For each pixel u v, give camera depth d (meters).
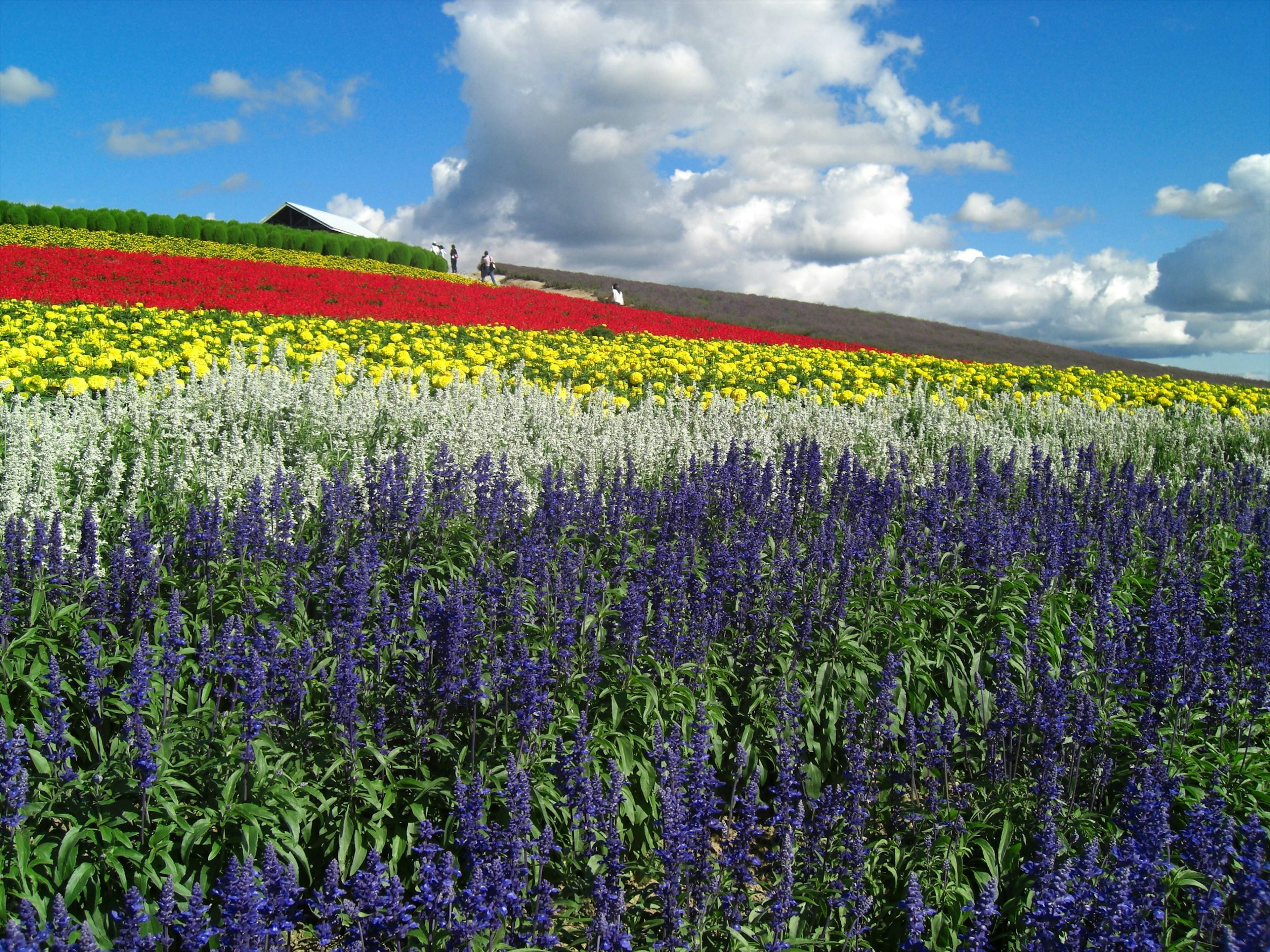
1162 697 5.62
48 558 5.54
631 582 6.65
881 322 43.19
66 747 4.33
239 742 4.42
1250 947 3.50
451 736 5.12
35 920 3.27
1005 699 5.41
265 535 6.46
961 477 9.27
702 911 4.22
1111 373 26.31
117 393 9.04
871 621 6.54
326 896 3.71
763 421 12.55
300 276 26.02
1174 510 9.51
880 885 4.82
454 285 29.44
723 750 5.79
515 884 3.96
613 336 24.06
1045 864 4.09
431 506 7.69
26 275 20.89
